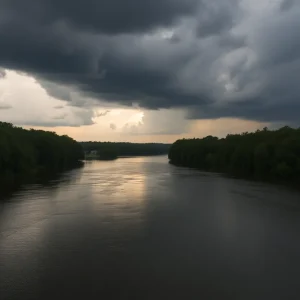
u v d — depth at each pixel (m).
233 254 25.66
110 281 21.05
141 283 20.78
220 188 60.56
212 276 21.78
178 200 48.00
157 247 27.17
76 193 53.94
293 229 32.53
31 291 19.78
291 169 74.50
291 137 81.56
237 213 39.41
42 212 39.25
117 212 39.75
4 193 53.25
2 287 20.27
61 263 23.83
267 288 20.16
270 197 50.34
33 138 104.88
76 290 19.89
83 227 32.84
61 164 122.56
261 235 30.50
